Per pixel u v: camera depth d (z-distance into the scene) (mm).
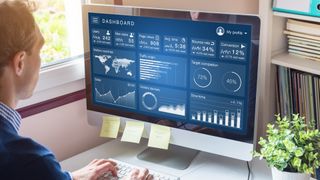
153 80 1392
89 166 1309
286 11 1448
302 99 1535
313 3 1376
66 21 1657
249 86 1250
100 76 1483
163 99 1391
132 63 1411
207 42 1275
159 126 1416
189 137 1378
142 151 1531
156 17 1327
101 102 1506
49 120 1560
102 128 1512
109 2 1643
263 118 1587
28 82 1003
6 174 867
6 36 913
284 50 1604
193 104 1347
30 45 966
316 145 1146
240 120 1285
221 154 1342
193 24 1279
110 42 1431
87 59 1490
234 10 1706
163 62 1359
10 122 950
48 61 1591
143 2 1643
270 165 1178
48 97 1536
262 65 1535
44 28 1589
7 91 959
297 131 1176
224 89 1289
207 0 1678
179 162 1438
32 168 889
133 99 1441
